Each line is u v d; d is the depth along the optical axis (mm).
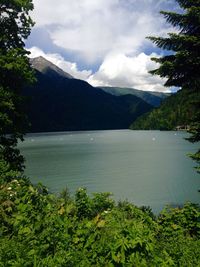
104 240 5398
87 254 5242
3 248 5430
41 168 47656
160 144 102688
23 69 16359
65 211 6652
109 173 42156
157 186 32500
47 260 5023
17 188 7578
